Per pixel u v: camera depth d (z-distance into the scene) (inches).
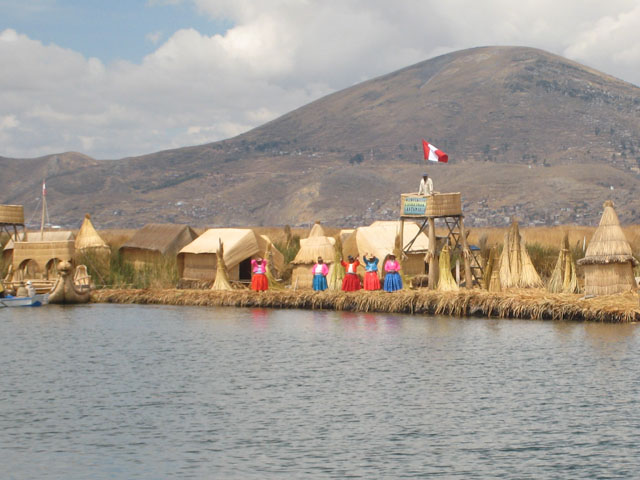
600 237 1273.4
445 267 1382.9
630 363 905.5
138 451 649.0
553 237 2452.0
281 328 1221.1
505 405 759.1
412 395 803.4
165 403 788.6
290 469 606.9
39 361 997.8
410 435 680.4
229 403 786.2
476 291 1330.0
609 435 668.7
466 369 908.0
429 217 1427.2
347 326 1218.0
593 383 827.4
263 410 761.0
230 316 1370.6
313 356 1002.1
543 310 1216.8
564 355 956.6
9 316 1418.6
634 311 1152.8
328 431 694.5
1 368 956.0
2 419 736.3
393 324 1224.8
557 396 783.7
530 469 600.7
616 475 586.6
